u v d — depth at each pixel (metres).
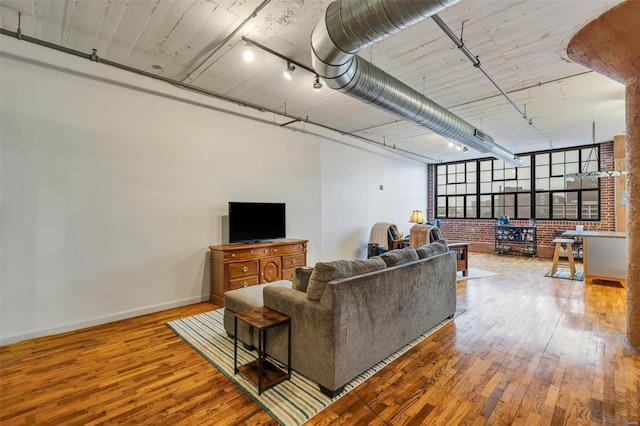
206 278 4.18
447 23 2.57
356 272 2.30
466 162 9.16
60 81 3.06
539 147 7.46
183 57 3.20
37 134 2.95
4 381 2.21
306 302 2.18
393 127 5.86
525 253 7.82
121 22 2.62
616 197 6.34
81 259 3.20
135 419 1.82
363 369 2.25
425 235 5.55
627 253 2.82
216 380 2.23
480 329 3.15
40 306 2.96
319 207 5.96
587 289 4.62
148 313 3.64
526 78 3.62
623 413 1.84
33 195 2.93
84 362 2.48
